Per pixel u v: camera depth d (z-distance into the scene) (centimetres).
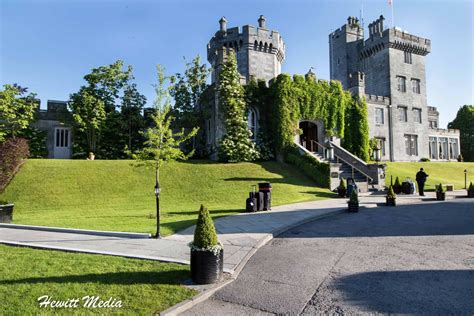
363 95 3578
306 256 743
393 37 4519
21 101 2755
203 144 3231
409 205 1628
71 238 912
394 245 823
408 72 4628
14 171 1944
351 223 1142
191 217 1295
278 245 854
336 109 3186
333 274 618
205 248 562
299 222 1147
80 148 3178
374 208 1534
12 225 1103
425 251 762
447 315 445
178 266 638
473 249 776
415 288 541
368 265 666
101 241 868
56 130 3222
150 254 727
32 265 636
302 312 464
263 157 2828
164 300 486
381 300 498
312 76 3097
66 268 617
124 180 2100
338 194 1973
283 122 2847
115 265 639
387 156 4175
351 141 3447
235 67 2862
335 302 495
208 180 2164
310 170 2406
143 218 1271
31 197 1784
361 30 5484
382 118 4222
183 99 3259
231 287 560
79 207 1669
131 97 3406
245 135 2753
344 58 5347
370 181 2400
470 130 6512
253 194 1423
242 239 888
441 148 5178
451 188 2352
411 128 4497
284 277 607
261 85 3022
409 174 3009
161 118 1270
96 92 3288
